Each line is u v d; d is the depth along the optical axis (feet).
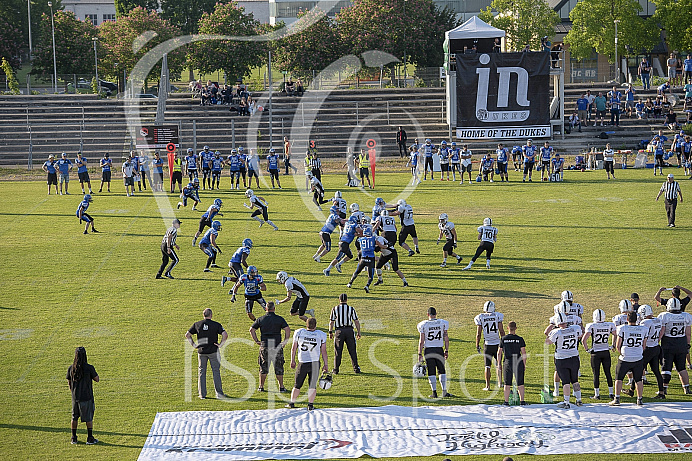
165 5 352.90
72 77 282.15
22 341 75.66
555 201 156.15
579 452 51.83
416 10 295.69
